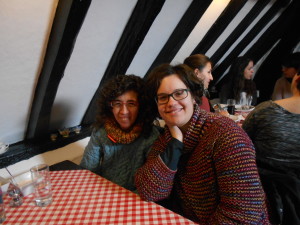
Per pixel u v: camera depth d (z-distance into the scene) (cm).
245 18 314
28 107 159
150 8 156
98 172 133
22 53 122
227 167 79
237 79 289
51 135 187
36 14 111
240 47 385
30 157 172
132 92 115
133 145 122
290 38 429
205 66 189
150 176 90
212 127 89
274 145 108
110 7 139
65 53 128
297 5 374
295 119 104
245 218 75
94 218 80
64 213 83
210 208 92
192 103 95
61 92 166
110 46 166
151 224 77
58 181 106
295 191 85
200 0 205
